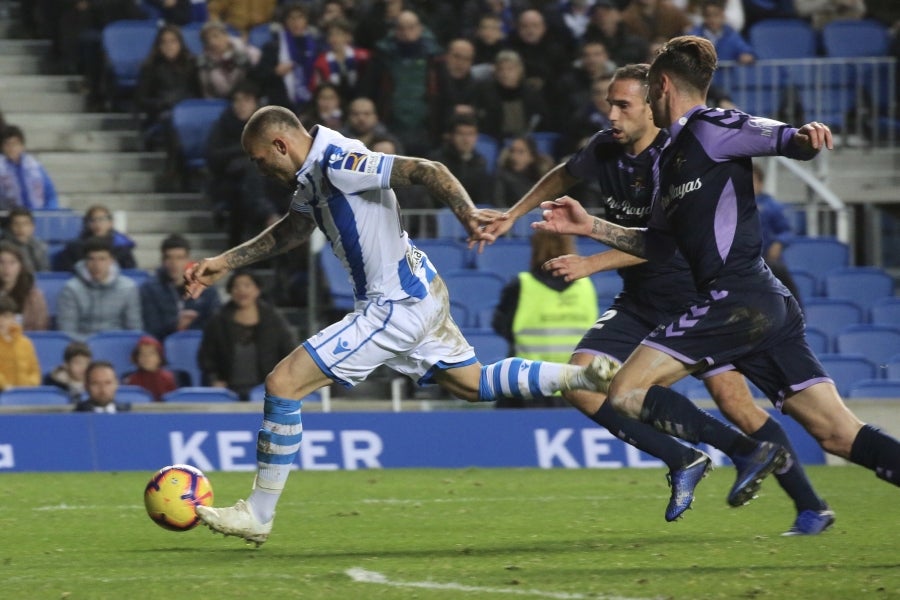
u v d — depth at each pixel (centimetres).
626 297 2288
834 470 3450
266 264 4634
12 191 4331
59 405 3512
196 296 2083
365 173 1862
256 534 1966
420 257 1989
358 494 2859
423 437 3538
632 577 1695
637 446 2106
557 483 3095
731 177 1816
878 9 5841
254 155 1916
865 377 3909
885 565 1778
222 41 4812
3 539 2162
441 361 1981
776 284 1875
